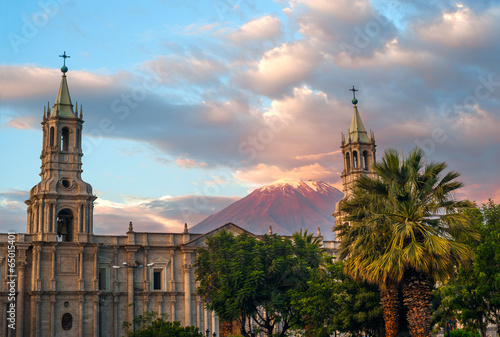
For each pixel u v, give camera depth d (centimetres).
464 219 5125
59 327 10331
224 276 7462
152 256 11281
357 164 12169
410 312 5038
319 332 6869
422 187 5231
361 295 6544
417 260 4856
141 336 7162
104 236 11100
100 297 10781
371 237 5272
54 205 10638
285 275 7650
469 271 6412
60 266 10525
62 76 11400
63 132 11262
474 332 6831
